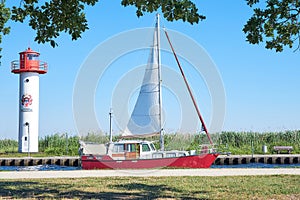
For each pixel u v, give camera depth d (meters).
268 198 11.55
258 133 41.19
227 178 16.11
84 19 10.63
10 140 46.56
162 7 8.73
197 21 8.67
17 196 11.93
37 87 41.06
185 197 11.74
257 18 10.21
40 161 33.53
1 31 12.81
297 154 34.75
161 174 18.11
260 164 31.98
